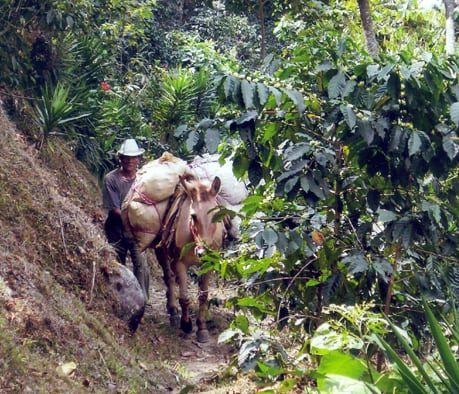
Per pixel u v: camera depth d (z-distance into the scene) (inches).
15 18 461.7
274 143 210.5
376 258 201.3
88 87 557.6
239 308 246.4
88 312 290.7
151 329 365.4
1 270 254.1
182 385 284.2
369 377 143.7
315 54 209.2
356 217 214.1
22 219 305.0
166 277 394.0
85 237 324.2
